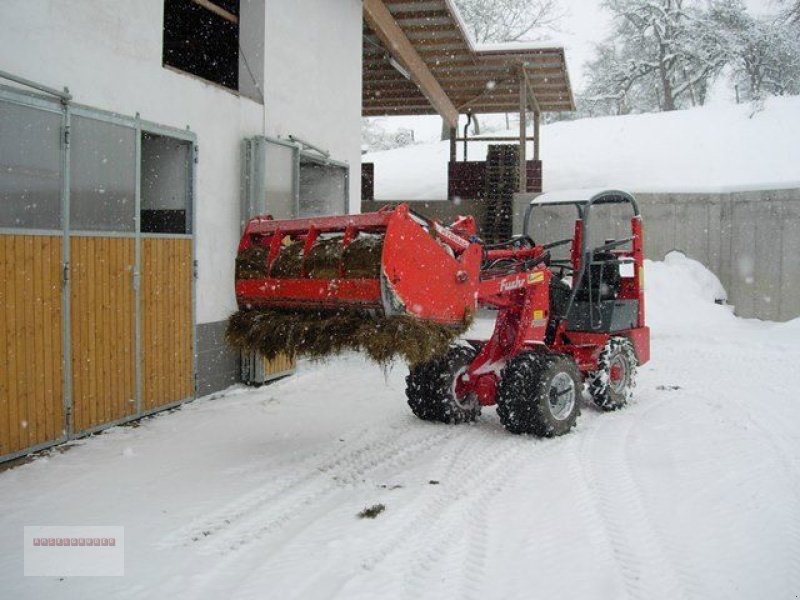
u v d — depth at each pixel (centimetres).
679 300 1245
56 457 527
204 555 362
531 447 552
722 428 603
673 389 768
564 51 1445
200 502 436
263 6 830
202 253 739
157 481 475
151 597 319
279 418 656
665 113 2669
